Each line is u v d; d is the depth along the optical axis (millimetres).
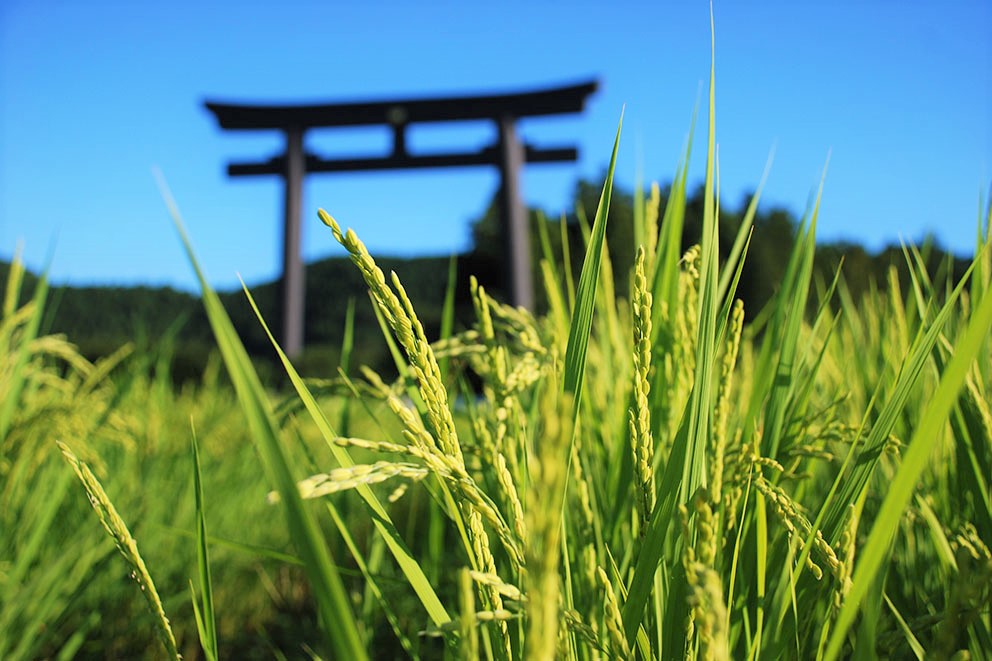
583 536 4145
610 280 6211
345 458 2688
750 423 4363
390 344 4566
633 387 2949
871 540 2178
